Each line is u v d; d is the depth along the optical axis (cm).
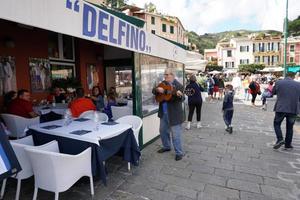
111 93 718
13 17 200
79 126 387
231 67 5775
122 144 380
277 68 4712
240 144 576
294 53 5300
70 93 695
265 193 339
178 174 399
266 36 5603
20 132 469
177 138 462
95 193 335
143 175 395
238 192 342
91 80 830
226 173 405
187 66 1249
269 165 441
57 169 261
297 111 514
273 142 596
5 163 203
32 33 627
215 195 333
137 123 451
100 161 315
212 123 835
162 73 689
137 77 516
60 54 731
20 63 595
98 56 852
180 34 5194
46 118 529
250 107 1302
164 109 495
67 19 259
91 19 301
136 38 461
